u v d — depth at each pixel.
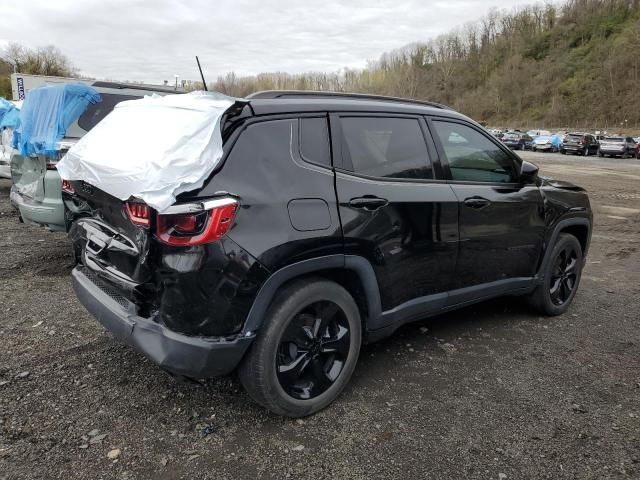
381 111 3.33
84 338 3.79
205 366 2.54
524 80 97.69
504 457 2.66
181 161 2.43
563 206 4.44
